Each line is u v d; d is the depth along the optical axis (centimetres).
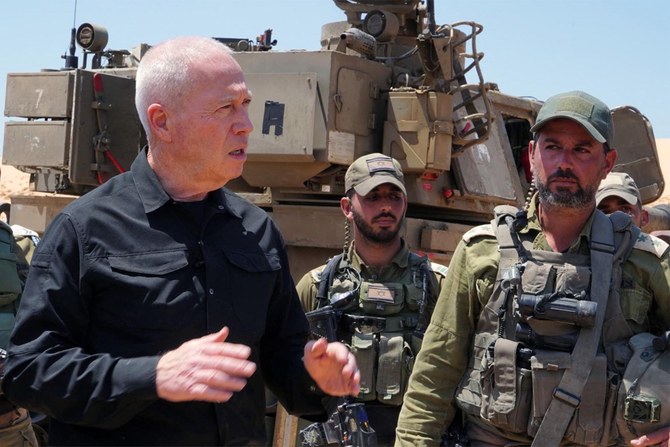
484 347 360
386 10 865
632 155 1028
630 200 551
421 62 777
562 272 349
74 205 276
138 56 935
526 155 1017
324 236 739
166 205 279
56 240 269
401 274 518
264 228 300
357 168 525
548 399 342
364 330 500
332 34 898
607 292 346
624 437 341
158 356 250
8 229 448
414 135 749
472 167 845
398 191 518
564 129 350
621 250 351
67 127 812
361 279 516
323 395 292
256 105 735
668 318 351
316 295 521
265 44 882
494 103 938
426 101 748
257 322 285
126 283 266
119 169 811
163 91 275
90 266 267
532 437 352
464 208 838
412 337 502
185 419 272
